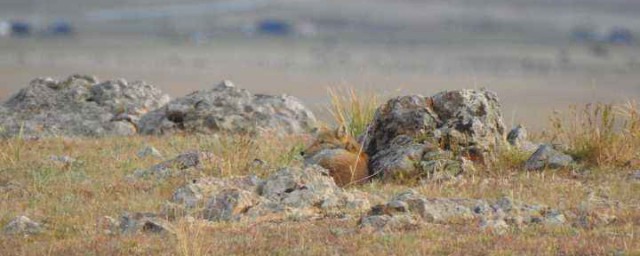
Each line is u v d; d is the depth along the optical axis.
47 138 91.50
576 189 65.62
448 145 74.69
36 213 61.66
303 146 80.75
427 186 67.75
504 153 74.69
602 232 54.66
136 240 54.34
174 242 53.88
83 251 52.94
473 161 73.75
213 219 60.00
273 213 59.47
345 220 58.19
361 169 72.75
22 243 55.25
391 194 66.38
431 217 58.16
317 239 53.97
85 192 67.19
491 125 75.50
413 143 74.81
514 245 52.09
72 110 103.50
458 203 60.34
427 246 52.09
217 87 103.56
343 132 76.69
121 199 64.94
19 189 67.94
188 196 63.44
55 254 52.72
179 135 95.88
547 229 55.62
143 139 91.12
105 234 56.66
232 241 53.66
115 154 81.62
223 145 78.75
